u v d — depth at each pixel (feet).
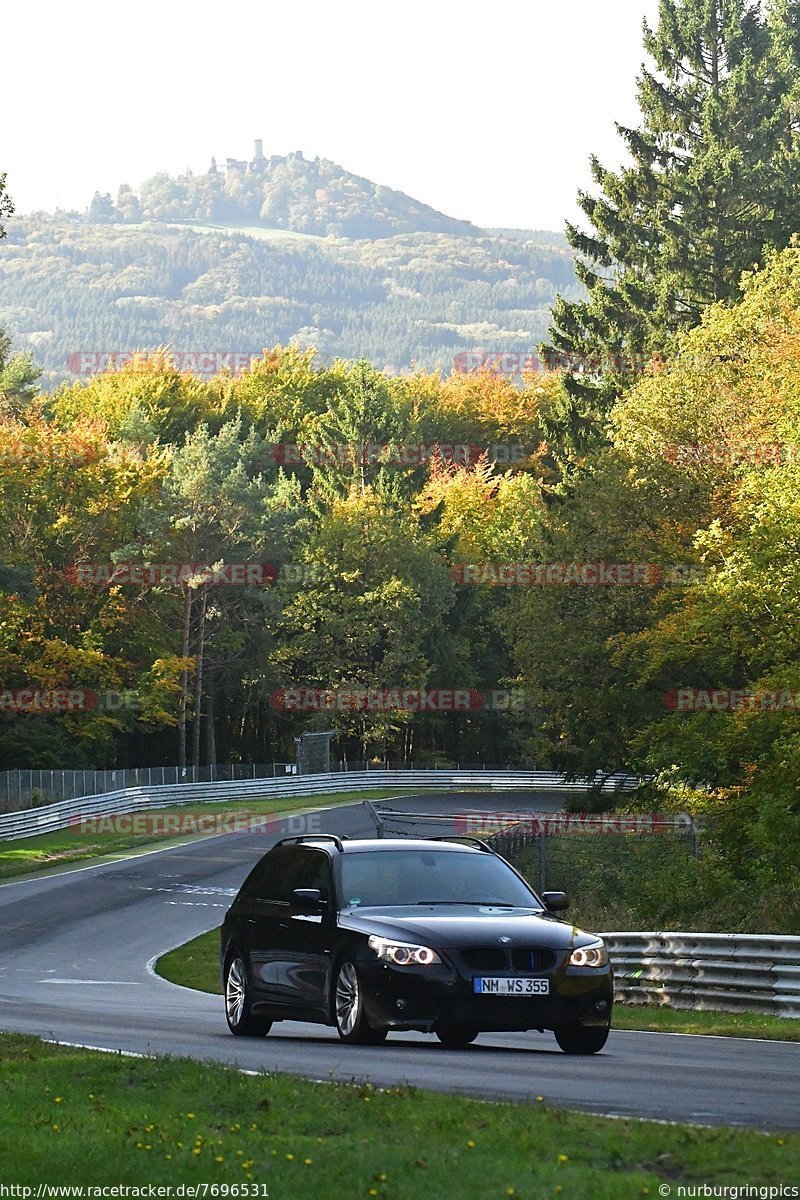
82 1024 117.50
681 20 537.65
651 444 357.41
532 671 365.40
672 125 536.01
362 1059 87.81
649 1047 101.76
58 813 455.63
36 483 583.58
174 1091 71.10
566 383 512.22
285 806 542.57
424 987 89.86
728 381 361.30
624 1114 66.33
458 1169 52.16
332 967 95.66
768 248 465.06
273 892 106.42
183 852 415.85
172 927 277.23
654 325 498.69
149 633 604.90
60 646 547.08
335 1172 52.26
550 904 100.17
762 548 240.53
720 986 147.02
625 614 344.08
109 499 595.88
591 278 533.55
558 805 561.43
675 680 340.39
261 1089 69.92
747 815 225.15
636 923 219.82
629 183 524.93
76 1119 64.13
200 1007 153.07
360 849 101.86
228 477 638.12
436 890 99.09
